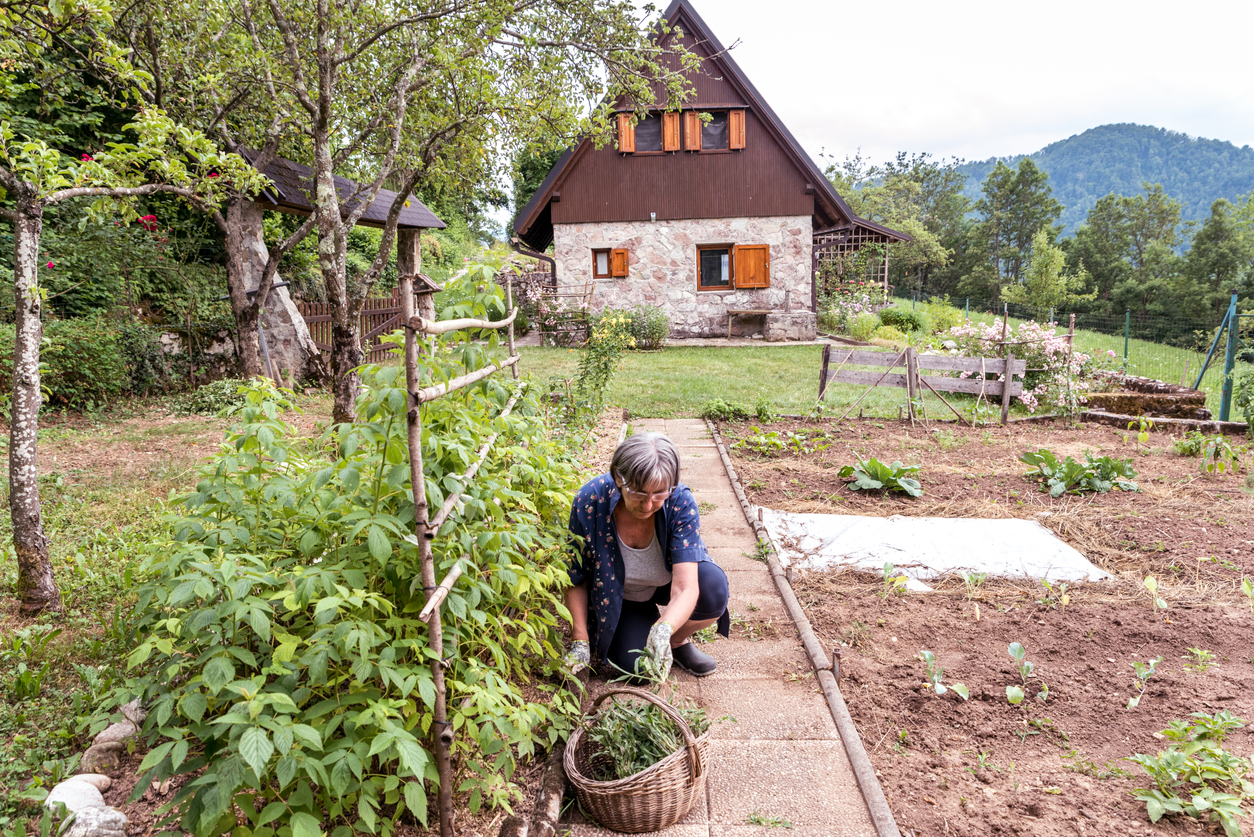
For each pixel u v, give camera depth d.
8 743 2.62
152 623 2.23
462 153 8.11
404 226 13.50
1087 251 68.00
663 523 2.83
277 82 7.09
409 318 1.85
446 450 2.31
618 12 7.24
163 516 2.41
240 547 2.32
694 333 18.19
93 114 9.94
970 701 3.04
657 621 2.87
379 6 6.77
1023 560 4.53
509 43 7.03
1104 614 3.85
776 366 13.45
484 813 2.29
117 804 2.32
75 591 3.78
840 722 2.79
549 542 2.73
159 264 10.27
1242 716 2.91
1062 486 5.93
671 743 2.27
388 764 2.14
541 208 17.78
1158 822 2.34
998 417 9.09
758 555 4.58
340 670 2.07
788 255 17.83
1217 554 4.65
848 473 6.20
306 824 1.72
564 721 2.52
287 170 11.02
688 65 7.76
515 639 2.79
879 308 21.89
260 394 2.43
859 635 3.60
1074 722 2.91
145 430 7.84
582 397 8.33
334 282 6.32
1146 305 58.22
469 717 2.34
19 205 3.36
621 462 2.52
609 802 2.17
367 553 2.18
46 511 4.99
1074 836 2.28
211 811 1.60
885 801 2.36
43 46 4.19
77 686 2.95
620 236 17.78
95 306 9.58
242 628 2.14
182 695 1.87
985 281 67.00
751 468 6.73
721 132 17.73
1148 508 5.56
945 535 4.94
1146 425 8.05
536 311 17.61
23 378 3.41
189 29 7.36
